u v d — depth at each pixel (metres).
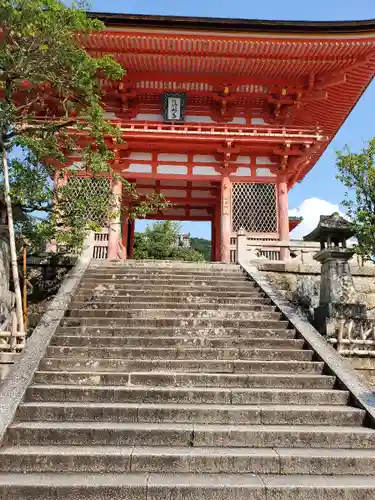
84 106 10.74
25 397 6.14
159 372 7.06
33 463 4.77
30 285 10.80
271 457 4.84
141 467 4.78
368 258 9.60
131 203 21.45
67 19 9.02
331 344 8.20
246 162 17.75
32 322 9.70
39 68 9.40
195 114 18.78
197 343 8.12
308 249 13.93
